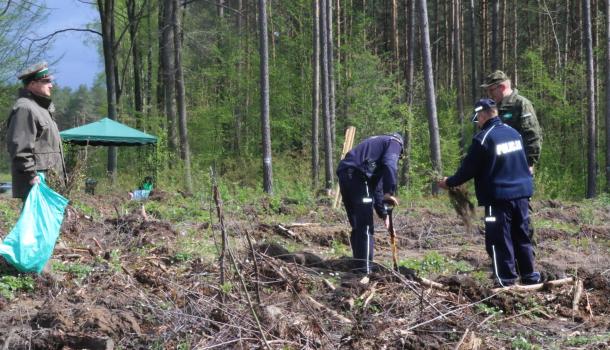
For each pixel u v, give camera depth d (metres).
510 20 36.47
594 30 29.95
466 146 33.44
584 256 8.59
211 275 5.99
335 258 7.76
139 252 7.25
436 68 36.03
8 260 5.68
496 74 7.06
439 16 40.78
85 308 4.88
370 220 6.82
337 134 27.91
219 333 4.55
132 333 4.66
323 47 22.72
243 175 28.45
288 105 30.23
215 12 34.28
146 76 37.44
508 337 4.98
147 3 28.56
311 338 4.59
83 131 19.91
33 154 5.97
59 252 6.91
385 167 6.72
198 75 32.78
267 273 6.08
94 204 12.07
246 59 31.42
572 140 28.52
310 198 14.31
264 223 9.99
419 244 9.45
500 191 6.28
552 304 5.82
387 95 26.67
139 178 23.33
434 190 20.09
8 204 10.77
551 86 27.61
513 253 6.36
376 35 36.69
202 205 12.47
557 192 25.02
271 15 32.09
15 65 23.20
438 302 5.36
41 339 4.43
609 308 5.79
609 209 15.09
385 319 5.08
